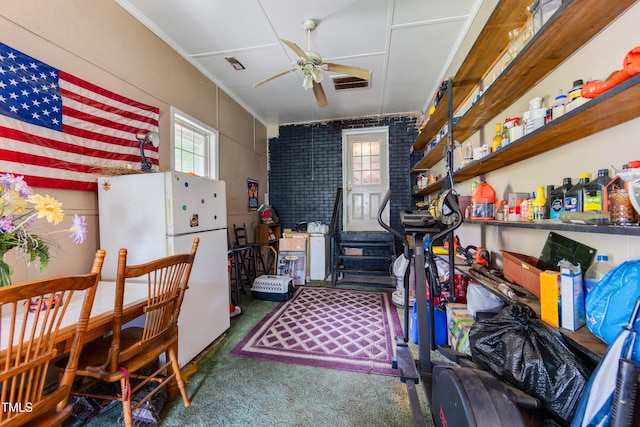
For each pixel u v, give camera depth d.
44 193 1.71
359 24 2.54
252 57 3.08
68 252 1.83
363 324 2.69
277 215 5.45
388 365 1.97
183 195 1.93
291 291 3.55
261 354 2.12
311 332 2.52
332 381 1.79
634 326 0.81
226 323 2.43
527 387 1.07
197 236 2.06
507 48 1.92
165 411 1.53
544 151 1.60
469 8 2.35
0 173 1.48
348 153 5.26
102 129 2.05
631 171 0.92
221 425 1.43
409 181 4.93
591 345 1.00
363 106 4.64
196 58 3.08
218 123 3.72
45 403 0.92
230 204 4.05
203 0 2.21
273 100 4.35
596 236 1.25
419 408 1.29
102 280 1.93
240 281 3.96
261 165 5.21
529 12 1.46
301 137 5.37
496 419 0.85
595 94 1.00
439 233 1.63
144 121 2.43
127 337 1.56
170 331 1.56
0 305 0.75
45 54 1.70
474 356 1.37
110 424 1.45
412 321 2.30
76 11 1.88
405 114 4.96
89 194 1.97
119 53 2.20
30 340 0.86
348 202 5.22
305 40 2.77
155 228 1.86
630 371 0.71
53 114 1.74
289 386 1.74
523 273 1.56
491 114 2.13
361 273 4.18
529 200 1.54
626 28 1.06
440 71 3.44
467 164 2.15
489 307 1.89
